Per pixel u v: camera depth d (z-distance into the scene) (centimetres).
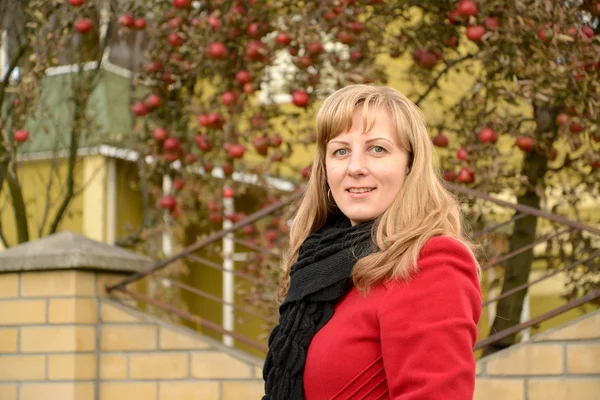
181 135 545
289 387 166
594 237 486
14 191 612
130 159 780
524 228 481
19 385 393
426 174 174
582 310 519
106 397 392
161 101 545
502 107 470
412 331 151
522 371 323
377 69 474
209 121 498
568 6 418
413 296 154
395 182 174
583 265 479
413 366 149
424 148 176
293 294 173
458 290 153
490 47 432
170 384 383
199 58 493
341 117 177
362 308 161
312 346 166
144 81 543
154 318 391
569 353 319
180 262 589
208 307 919
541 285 736
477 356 561
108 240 818
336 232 177
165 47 538
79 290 391
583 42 404
